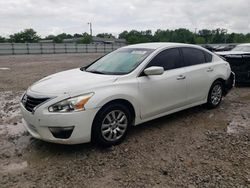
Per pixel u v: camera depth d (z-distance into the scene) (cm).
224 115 598
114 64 505
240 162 386
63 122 382
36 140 464
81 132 394
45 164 384
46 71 1433
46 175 356
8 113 636
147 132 497
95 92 407
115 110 429
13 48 3519
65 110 384
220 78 632
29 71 1434
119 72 473
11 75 1269
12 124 555
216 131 504
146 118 481
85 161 391
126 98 438
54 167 375
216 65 623
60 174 358
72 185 333
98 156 405
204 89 591
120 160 393
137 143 450
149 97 474
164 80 495
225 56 923
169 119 569
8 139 472
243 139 467
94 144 443
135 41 8131
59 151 422
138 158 399
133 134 488
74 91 396
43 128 392
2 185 335
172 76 510
